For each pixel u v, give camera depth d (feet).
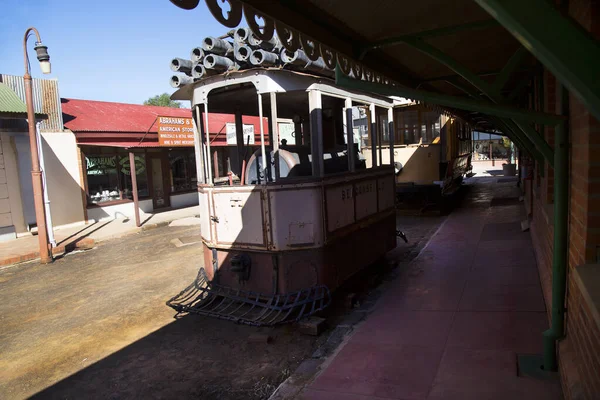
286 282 18.21
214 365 14.96
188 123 49.60
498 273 21.21
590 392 8.00
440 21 11.17
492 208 42.39
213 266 20.10
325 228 18.39
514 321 15.38
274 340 16.47
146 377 14.47
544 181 18.57
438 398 11.14
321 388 12.30
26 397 13.84
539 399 10.48
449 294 19.07
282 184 17.95
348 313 18.60
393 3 9.66
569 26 3.62
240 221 18.97
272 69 17.53
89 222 48.11
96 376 14.83
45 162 44.11
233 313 18.63
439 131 42.14
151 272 28.14
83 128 47.52
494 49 15.37
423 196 43.86
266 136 57.21
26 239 40.22
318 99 18.63
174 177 60.34
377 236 24.09
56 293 25.09
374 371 12.92
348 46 12.09
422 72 18.03
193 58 18.62
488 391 11.14
